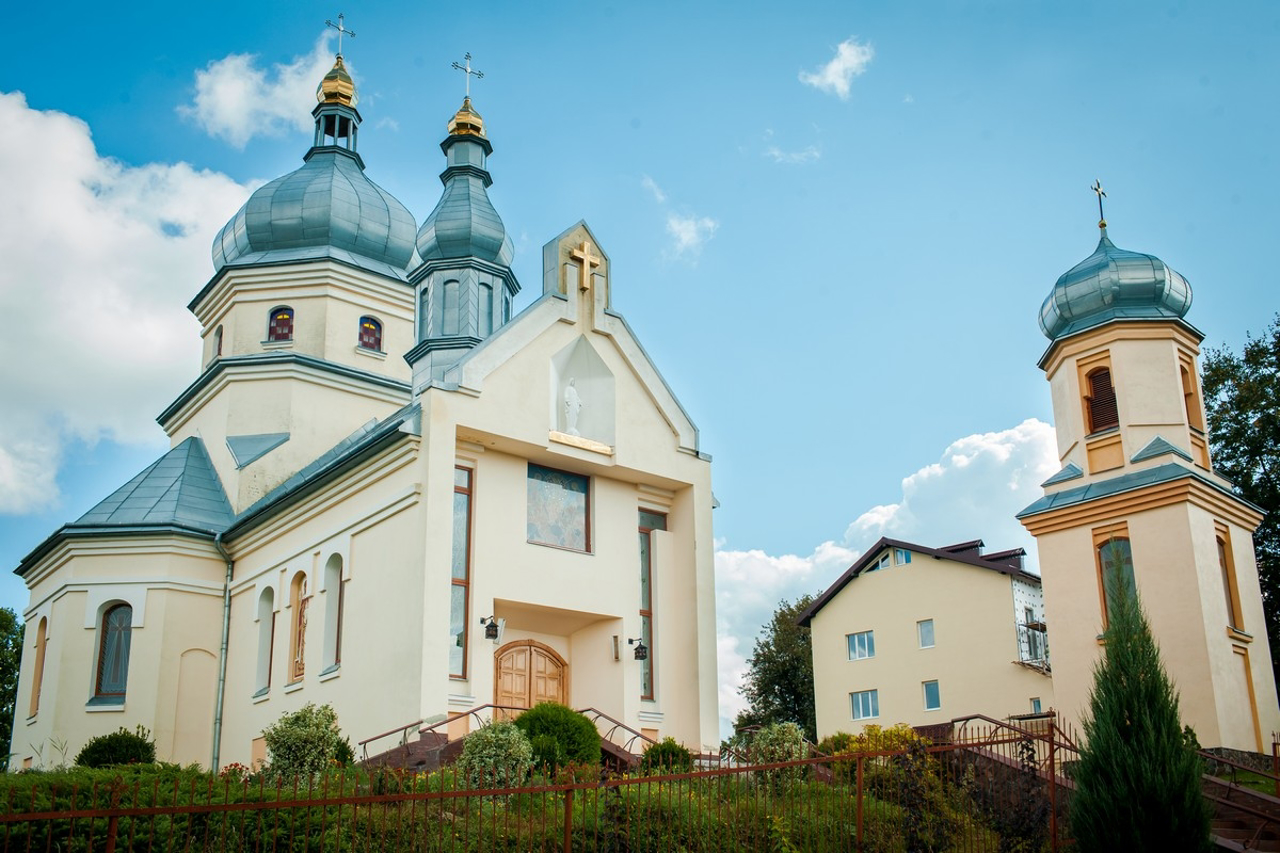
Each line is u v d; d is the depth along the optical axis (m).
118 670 32.47
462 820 15.25
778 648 60.62
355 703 26.16
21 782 13.59
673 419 30.52
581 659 29.03
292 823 12.60
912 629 50.12
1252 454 39.56
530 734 22.44
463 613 26.08
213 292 39.59
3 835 11.70
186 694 32.09
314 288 38.44
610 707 28.03
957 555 49.22
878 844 17.09
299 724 21.98
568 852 13.90
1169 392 32.06
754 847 15.92
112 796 10.86
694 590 29.58
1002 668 47.09
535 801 16.84
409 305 39.88
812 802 17.12
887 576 51.62
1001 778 19.48
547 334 28.62
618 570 29.12
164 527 32.75
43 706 32.69
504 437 26.98
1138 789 17.03
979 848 18.11
